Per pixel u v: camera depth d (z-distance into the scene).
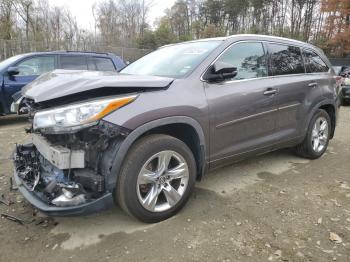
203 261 2.81
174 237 3.12
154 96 3.16
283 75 4.57
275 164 5.04
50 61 8.80
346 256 2.85
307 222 3.38
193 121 3.39
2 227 3.30
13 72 8.04
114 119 2.88
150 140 3.14
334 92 5.43
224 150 3.82
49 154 3.01
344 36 28.86
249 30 45.47
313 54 5.29
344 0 28.34
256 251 2.93
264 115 4.21
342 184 4.32
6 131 7.35
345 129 7.82
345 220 3.42
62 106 2.86
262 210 3.62
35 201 2.98
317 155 5.29
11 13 29.39
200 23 49.59
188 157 3.42
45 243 3.06
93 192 2.96
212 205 3.71
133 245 3.02
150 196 3.22
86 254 2.91
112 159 2.94
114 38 41.03
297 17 44.72
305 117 4.90
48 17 33.44
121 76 3.28
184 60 3.87
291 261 2.79
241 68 4.04
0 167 4.87
